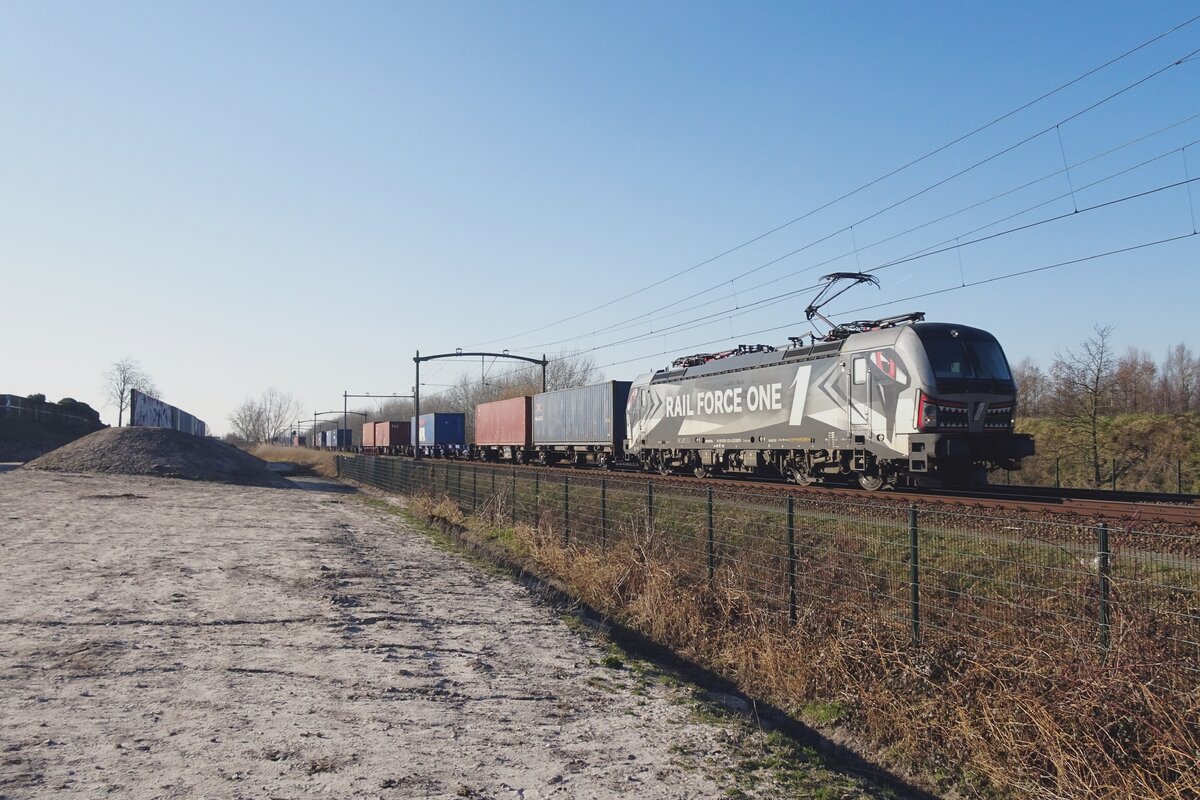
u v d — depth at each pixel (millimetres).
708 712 7258
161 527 18016
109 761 5152
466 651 8789
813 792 5648
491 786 5230
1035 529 8883
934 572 8938
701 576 11250
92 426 72375
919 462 16672
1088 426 29922
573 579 13094
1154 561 7734
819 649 8555
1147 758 5703
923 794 6387
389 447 66000
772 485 19250
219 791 4793
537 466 38156
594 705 7211
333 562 14203
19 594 10070
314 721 6207
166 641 8281
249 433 153750
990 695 6891
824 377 19234
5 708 6027
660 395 27391
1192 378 52750
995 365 17000
